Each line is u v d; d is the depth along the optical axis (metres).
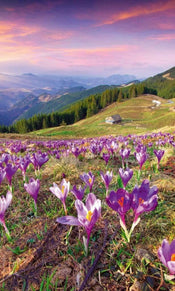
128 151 4.09
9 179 3.10
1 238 2.15
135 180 3.57
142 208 1.70
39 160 3.78
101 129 63.81
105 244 1.94
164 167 4.37
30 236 2.13
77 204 1.61
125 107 110.12
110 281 1.56
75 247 1.90
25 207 2.82
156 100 122.75
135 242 1.97
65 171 4.00
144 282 1.51
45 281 1.58
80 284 1.54
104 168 4.56
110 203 1.74
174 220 2.25
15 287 1.55
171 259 1.29
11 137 36.81
